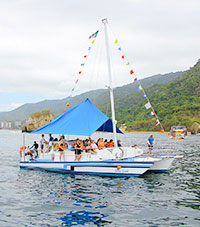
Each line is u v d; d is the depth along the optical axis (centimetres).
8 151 3669
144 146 4397
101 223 874
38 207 1035
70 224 866
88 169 1677
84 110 1891
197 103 16262
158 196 1185
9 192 1259
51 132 1816
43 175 1681
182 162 2316
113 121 1720
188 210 996
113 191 1273
